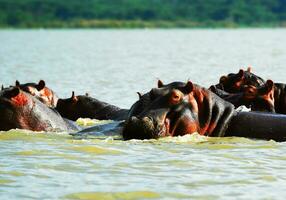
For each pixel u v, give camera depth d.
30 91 71.56
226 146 56.16
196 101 58.84
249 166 49.97
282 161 51.59
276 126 60.03
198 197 42.78
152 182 45.59
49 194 42.69
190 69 152.75
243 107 65.69
